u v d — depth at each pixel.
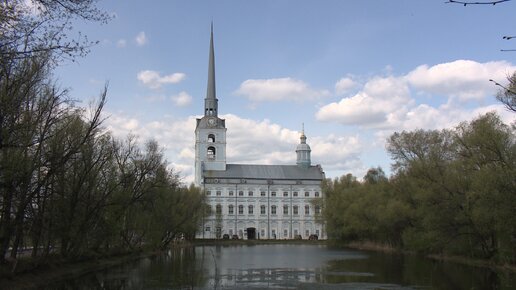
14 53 21.73
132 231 74.62
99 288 37.69
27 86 32.03
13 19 20.42
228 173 173.38
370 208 94.06
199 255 82.38
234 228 170.38
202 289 37.88
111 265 58.22
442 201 60.41
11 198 34.75
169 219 84.69
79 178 46.00
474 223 56.22
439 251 70.00
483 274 46.09
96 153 51.28
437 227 61.22
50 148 39.09
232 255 82.06
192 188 124.44
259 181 173.88
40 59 32.78
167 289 37.62
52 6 18.91
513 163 49.62
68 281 41.66
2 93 30.27
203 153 173.00
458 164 58.53
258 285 40.41
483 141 51.56
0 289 32.06
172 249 105.62
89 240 55.81
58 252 50.81
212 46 175.25
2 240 35.41
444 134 72.31
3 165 31.84
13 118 31.72
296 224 173.50
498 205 49.28
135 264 61.12
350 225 104.38
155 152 66.88
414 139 76.19
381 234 95.50
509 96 41.44
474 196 53.75
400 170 77.56
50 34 22.14
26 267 38.66
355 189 112.81
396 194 81.62
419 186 65.25
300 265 59.41
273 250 102.44
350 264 60.28
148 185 65.94
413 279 42.97
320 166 181.75
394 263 60.78
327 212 118.31
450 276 44.84
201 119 175.50
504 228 49.53
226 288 38.50
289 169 179.88
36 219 39.72
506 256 52.59
